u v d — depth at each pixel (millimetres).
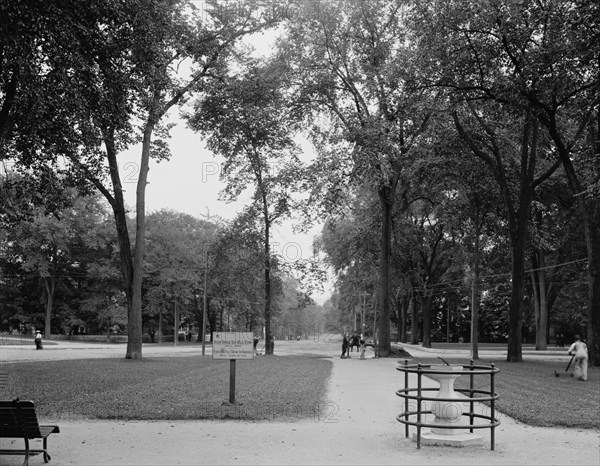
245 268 46875
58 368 25141
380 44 37469
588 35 24922
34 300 79188
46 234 70562
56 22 16688
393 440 10625
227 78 34594
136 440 10398
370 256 51000
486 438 10914
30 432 8523
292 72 39375
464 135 34312
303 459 9055
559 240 50438
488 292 71438
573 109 29891
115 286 76688
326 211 38406
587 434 11461
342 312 84125
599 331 29297
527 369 27469
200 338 89750
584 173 36812
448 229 48156
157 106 25219
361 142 35656
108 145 26359
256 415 12773
